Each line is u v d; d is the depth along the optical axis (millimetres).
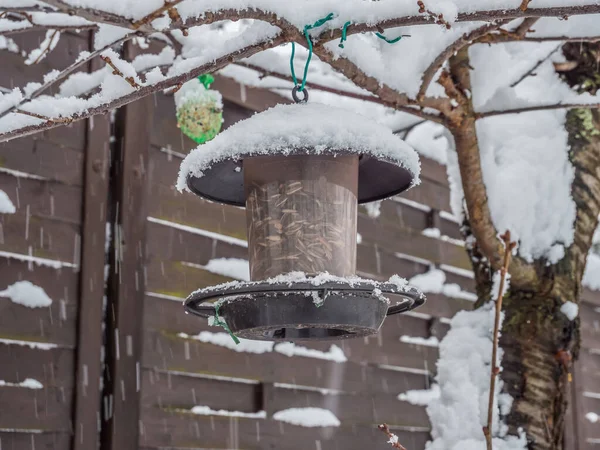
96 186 3580
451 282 5195
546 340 2887
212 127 3324
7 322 3236
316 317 1933
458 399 2854
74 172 3539
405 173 2176
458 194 3299
